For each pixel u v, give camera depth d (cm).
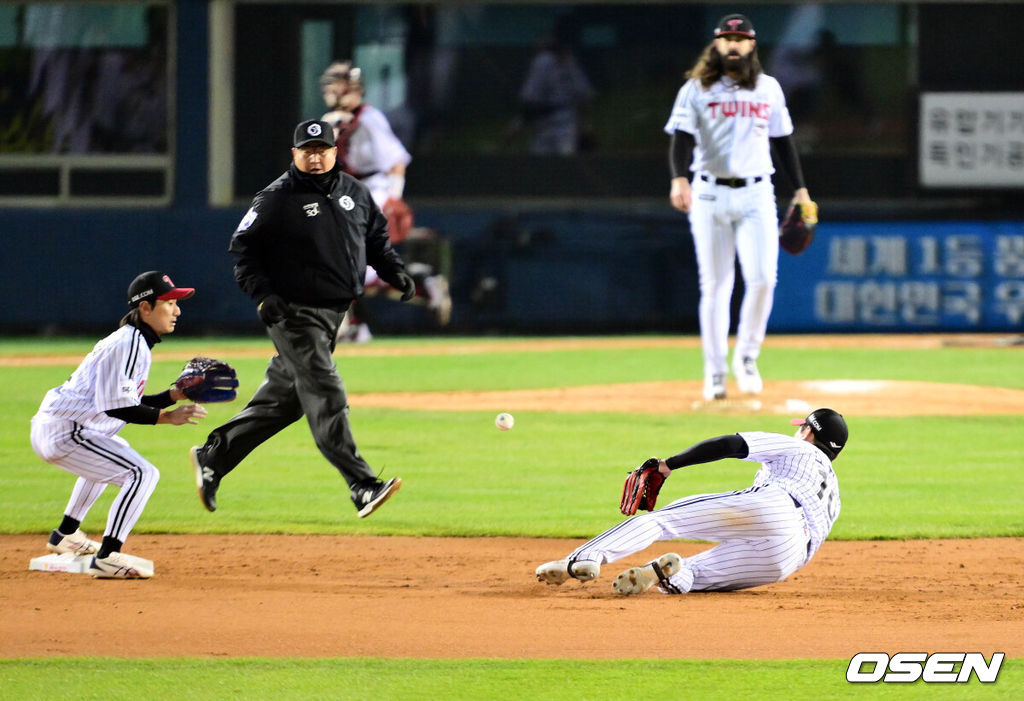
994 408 5809
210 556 3095
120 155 10100
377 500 2719
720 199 5334
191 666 2052
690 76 5256
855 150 9912
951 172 9800
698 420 5391
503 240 9594
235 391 2778
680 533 2509
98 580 2758
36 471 4356
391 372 7262
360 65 9969
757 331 5594
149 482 2764
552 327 9619
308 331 2736
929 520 3575
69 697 1891
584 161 10025
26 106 10119
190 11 9775
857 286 9462
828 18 9850
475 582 2794
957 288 9425
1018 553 3170
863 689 1952
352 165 8681
